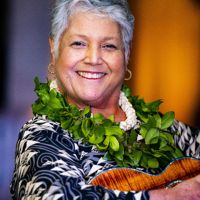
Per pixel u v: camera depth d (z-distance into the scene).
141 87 9.51
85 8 2.38
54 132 2.32
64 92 2.53
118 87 2.58
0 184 6.86
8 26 8.75
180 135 2.80
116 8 2.41
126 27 2.47
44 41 8.91
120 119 2.64
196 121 9.44
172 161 2.49
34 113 2.50
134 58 9.48
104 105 2.58
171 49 9.60
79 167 2.27
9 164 7.53
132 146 2.49
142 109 2.69
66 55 2.43
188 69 9.59
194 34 9.57
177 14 9.54
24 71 8.91
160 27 9.52
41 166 2.12
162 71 9.54
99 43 2.42
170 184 2.40
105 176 2.32
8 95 8.87
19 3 8.80
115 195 2.07
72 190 2.04
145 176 2.38
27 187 2.10
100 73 2.46
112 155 2.39
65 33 2.43
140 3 9.42
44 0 8.80
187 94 9.55
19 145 2.31
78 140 2.38
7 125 8.61
